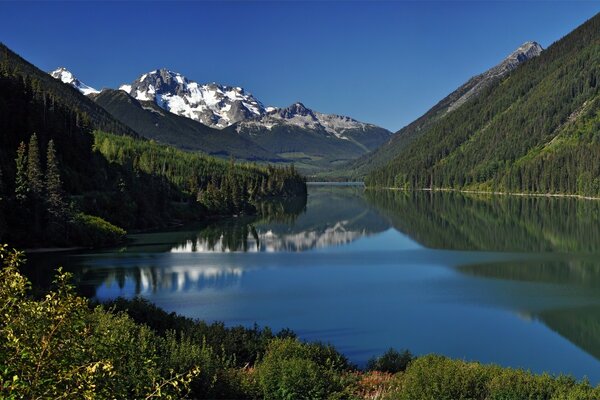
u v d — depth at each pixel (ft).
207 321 165.89
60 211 329.93
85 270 252.21
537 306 186.80
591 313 177.17
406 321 168.25
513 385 74.49
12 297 37.70
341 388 82.17
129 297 195.93
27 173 331.98
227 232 422.41
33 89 497.05
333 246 338.75
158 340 83.35
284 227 458.09
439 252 309.83
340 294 204.13
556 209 596.29
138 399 45.24
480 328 160.97
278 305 187.73
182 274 243.60
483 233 396.78
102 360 39.52
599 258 285.43
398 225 458.91
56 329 37.73
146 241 366.22
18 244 307.78
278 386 76.69
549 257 289.94
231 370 83.56
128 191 460.55
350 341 148.25
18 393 34.45
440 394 72.95
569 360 135.95
